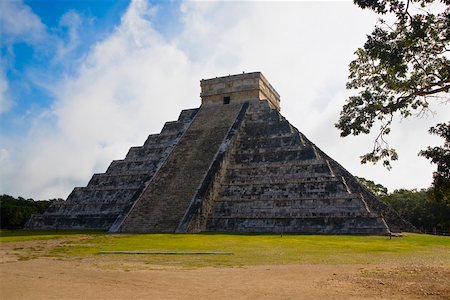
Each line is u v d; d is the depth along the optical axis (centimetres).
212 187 3356
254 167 3506
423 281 1081
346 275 1180
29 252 1770
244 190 3378
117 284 1023
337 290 972
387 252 1770
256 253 1722
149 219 3184
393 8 1032
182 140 4012
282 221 3055
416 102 1277
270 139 3750
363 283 1059
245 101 4353
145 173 3912
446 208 4888
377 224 2769
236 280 1091
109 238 2480
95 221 3709
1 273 1184
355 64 1255
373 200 3797
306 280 1102
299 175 3281
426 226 5122
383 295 923
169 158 3803
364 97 1242
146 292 934
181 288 980
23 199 7300
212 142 3841
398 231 3538
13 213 5769
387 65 1152
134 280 1077
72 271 1223
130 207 3334
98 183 4131
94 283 1034
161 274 1177
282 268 1321
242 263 1438
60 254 1694
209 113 4347
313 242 2203
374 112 1230
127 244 2102
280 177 3344
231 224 3172
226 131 3934
